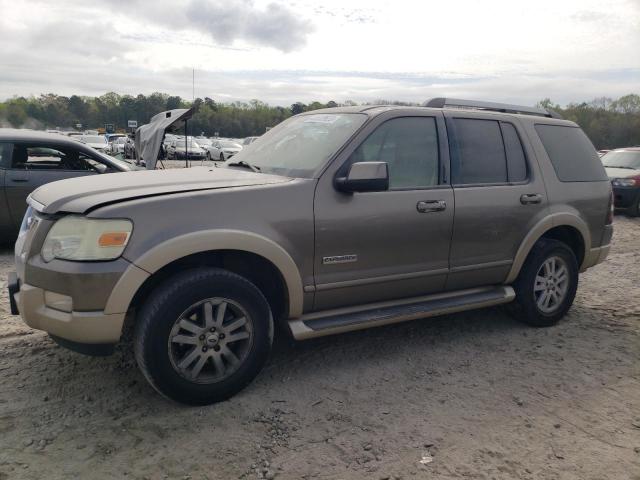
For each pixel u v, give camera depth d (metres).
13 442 2.79
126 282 2.88
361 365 3.88
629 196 12.03
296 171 3.64
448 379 3.70
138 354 3.02
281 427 3.04
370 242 3.65
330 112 4.25
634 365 4.02
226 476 2.61
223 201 3.17
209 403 3.24
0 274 5.89
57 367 3.66
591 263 5.08
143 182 3.39
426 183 3.96
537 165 4.59
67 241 2.90
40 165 6.99
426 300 4.09
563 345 4.36
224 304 3.17
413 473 2.66
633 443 2.98
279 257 3.29
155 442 2.85
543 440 2.98
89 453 2.73
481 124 4.35
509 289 4.49
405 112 3.95
